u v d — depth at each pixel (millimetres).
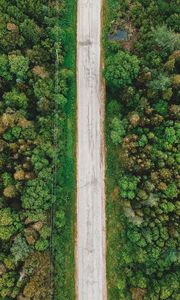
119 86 77000
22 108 75562
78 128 79375
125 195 73625
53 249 73500
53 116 76500
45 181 72500
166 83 73875
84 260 76062
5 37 75062
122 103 78938
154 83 74250
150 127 75625
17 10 76000
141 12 79688
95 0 83125
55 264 73938
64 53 80312
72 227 76625
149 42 77938
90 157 78562
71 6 82750
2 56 74688
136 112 75312
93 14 82938
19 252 69750
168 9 79188
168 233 71312
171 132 73812
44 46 77938
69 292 75062
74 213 77062
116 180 77562
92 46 82000
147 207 72375
